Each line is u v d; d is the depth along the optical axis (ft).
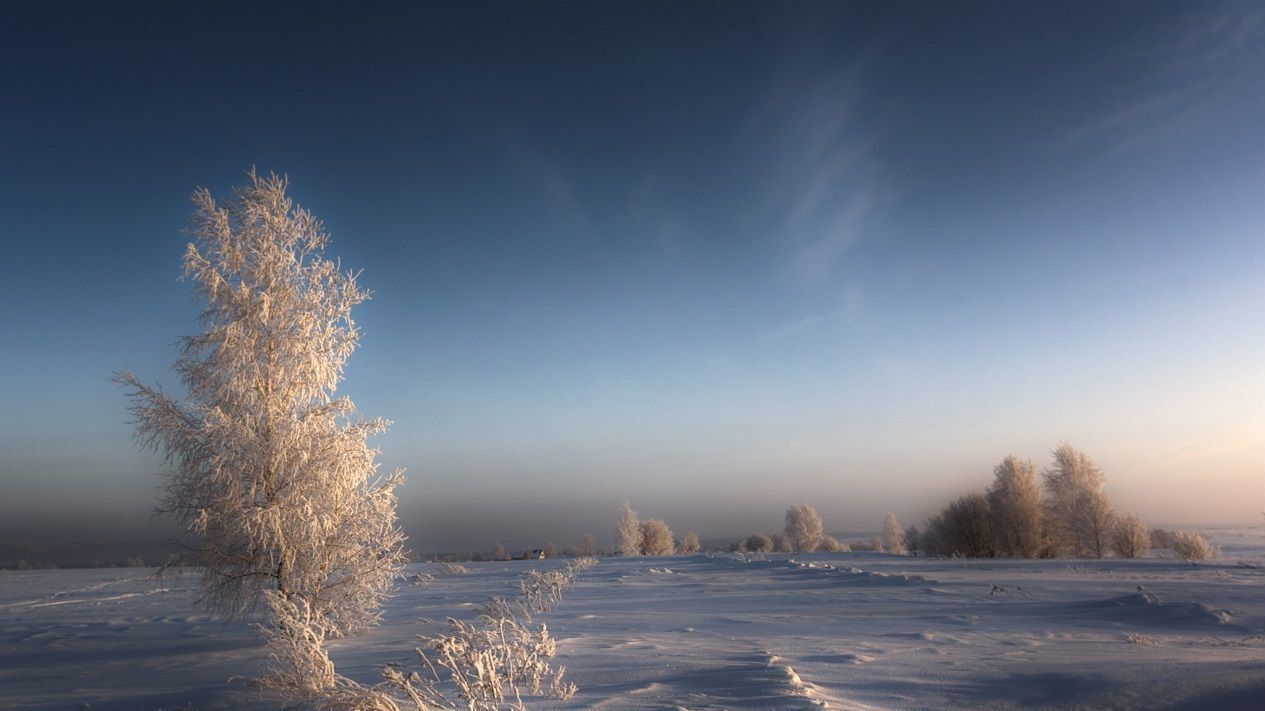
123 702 27.07
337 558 45.73
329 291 49.62
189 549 45.14
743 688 21.39
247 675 31.89
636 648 31.94
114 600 86.38
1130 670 23.16
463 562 154.61
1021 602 51.19
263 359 46.80
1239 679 20.99
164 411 44.14
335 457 45.21
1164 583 63.05
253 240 48.29
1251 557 115.85
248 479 44.39
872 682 23.39
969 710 19.65
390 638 42.27
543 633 23.29
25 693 30.71
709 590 70.08
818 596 60.34
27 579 143.23
